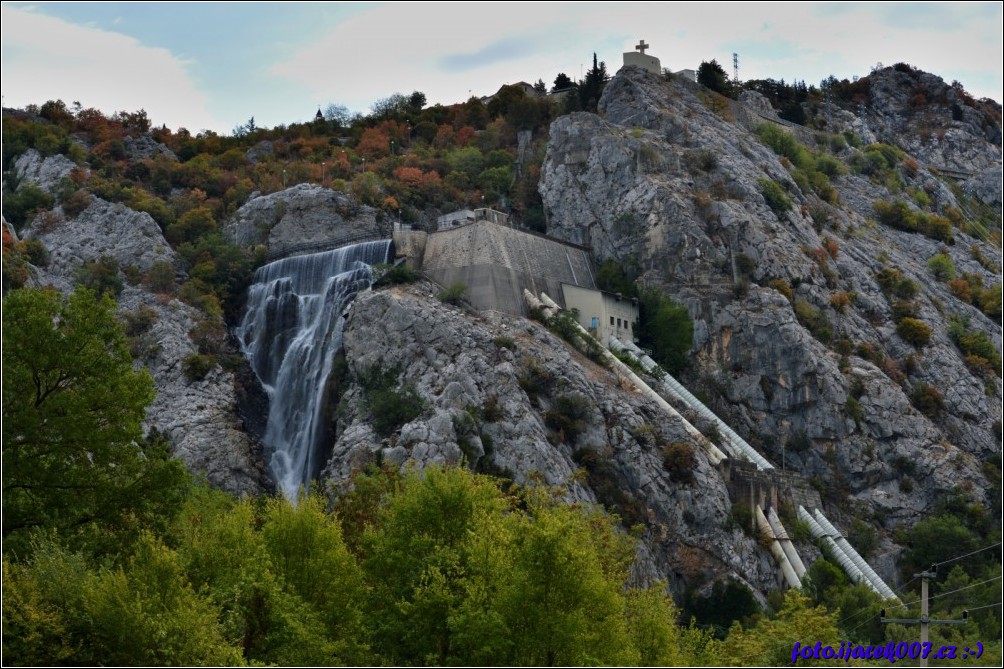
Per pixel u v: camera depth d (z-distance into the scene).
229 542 122.88
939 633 155.62
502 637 110.81
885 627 163.25
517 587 113.25
